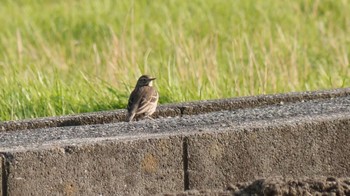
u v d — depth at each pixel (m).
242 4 23.94
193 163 9.34
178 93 13.86
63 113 13.15
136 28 21.12
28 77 14.82
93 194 8.98
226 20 22.09
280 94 11.93
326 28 21.92
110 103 13.54
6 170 8.64
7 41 20.72
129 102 11.39
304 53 17.30
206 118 10.42
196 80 14.54
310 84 15.75
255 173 9.60
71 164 8.88
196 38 17.91
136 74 14.76
